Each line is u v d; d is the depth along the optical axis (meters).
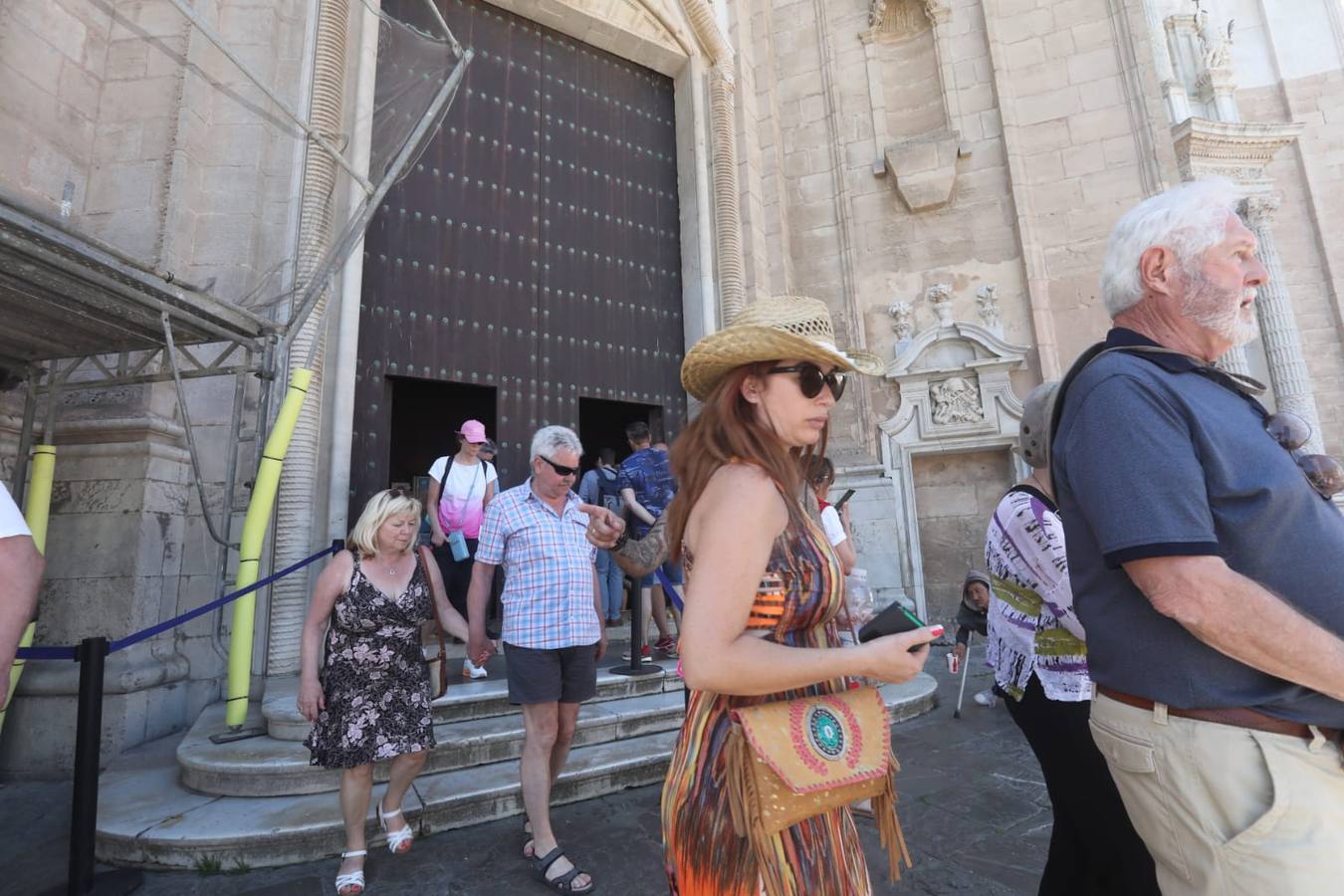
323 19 5.27
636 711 3.97
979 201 8.59
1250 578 1.03
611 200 7.84
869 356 1.43
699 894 1.04
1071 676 1.75
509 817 3.15
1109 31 8.42
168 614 4.23
